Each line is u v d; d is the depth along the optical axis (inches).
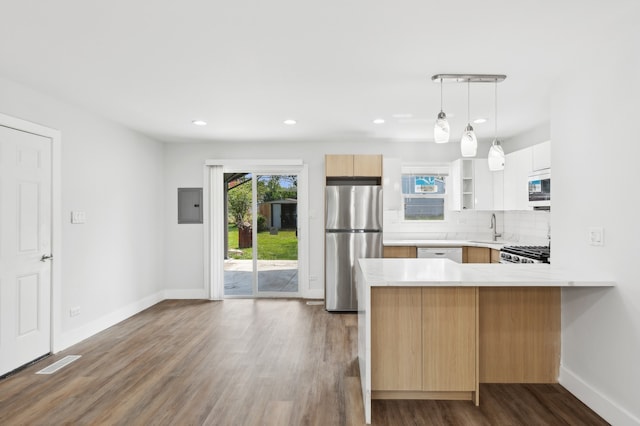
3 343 120.8
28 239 130.4
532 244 194.5
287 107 154.7
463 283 93.8
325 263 203.9
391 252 210.4
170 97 141.3
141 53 103.0
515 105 152.2
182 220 230.1
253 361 133.1
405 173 231.1
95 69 114.2
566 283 92.4
